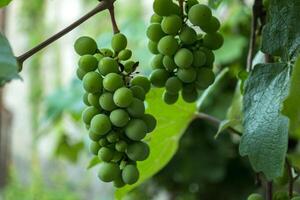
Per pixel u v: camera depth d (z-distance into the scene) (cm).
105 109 51
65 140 124
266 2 63
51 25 155
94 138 53
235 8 108
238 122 63
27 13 153
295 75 48
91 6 152
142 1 160
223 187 129
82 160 189
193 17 53
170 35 54
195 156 126
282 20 55
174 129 73
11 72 43
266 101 54
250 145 53
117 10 159
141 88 52
